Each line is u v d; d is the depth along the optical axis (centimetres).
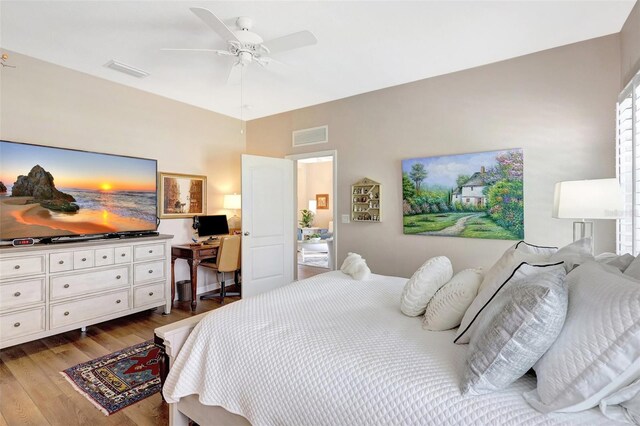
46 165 310
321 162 967
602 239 272
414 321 171
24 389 222
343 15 237
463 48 288
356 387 118
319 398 122
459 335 140
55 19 245
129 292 344
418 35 265
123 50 294
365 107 400
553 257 158
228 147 500
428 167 352
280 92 399
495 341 104
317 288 223
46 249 285
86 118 347
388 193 383
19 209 293
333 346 138
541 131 294
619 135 256
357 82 366
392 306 196
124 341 302
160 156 415
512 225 306
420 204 358
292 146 471
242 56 252
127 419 193
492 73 317
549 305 101
